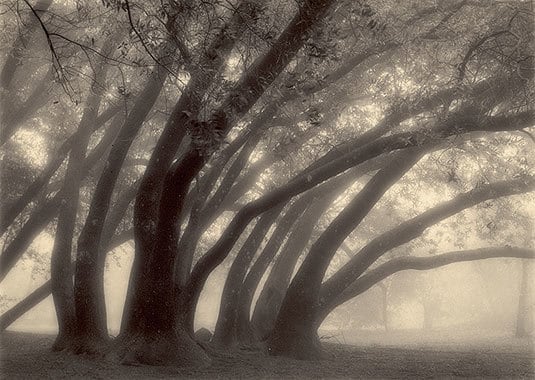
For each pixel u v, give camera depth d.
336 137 18.25
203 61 11.81
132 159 22.39
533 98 14.30
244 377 14.38
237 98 11.79
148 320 15.84
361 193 18.06
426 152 17.72
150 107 16.64
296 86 11.53
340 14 13.03
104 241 18.75
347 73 16.31
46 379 13.23
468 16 15.31
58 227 18.47
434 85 15.22
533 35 14.45
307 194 19.91
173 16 10.77
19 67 19.02
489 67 15.61
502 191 18.34
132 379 13.54
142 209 15.78
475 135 18.45
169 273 15.73
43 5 15.61
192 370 15.12
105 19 16.06
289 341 18.33
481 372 16.02
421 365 17.30
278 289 20.55
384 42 14.60
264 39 11.13
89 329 17.22
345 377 14.77
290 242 20.97
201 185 17.16
